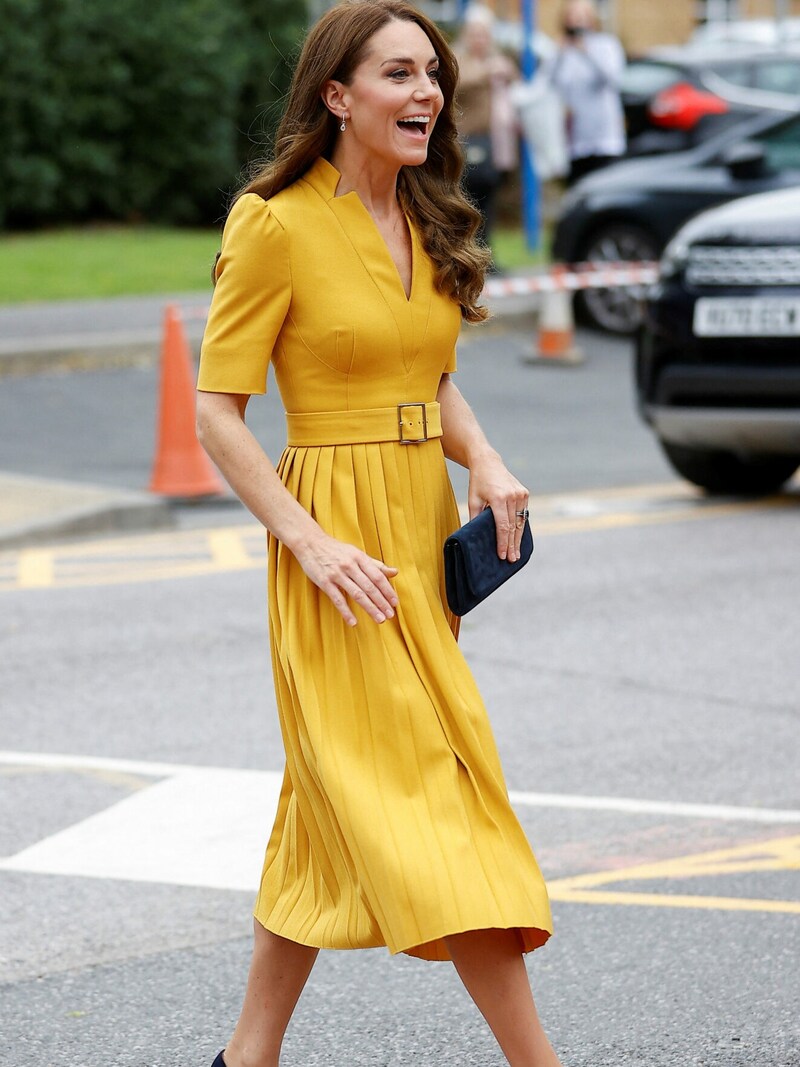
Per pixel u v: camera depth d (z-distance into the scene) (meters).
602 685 13.59
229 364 6.38
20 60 44.03
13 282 35.19
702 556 18.05
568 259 33.75
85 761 11.89
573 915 9.34
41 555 18.73
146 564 18.16
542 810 10.92
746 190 31.64
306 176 6.51
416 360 6.53
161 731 12.53
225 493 21.59
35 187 44.72
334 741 6.31
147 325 30.72
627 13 66.12
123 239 43.53
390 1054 7.84
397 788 6.26
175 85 46.34
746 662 14.21
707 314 19.42
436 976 8.70
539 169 36.81
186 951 8.95
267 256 6.34
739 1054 7.77
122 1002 8.40
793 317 18.91
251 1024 6.80
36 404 26.66
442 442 6.98
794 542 18.66
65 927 9.25
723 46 38.22
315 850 6.52
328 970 8.80
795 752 12.03
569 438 25.08
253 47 48.41
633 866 10.02
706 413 19.52
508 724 12.64
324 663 6.41
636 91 37.50
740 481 21.16
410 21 6.44
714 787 11.34
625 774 11.57
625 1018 8.15
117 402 26.94
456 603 6.54
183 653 14.59
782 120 31.84
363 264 6.41
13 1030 8.11
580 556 18.14
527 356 30.56
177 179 47.69
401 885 6.02
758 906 9.43
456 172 6.81
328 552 6.28
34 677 13.91
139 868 10.02
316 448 6.51
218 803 11.05
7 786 11.41
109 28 45.72
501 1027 6.19
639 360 20.42
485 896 6.05
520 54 48.34
